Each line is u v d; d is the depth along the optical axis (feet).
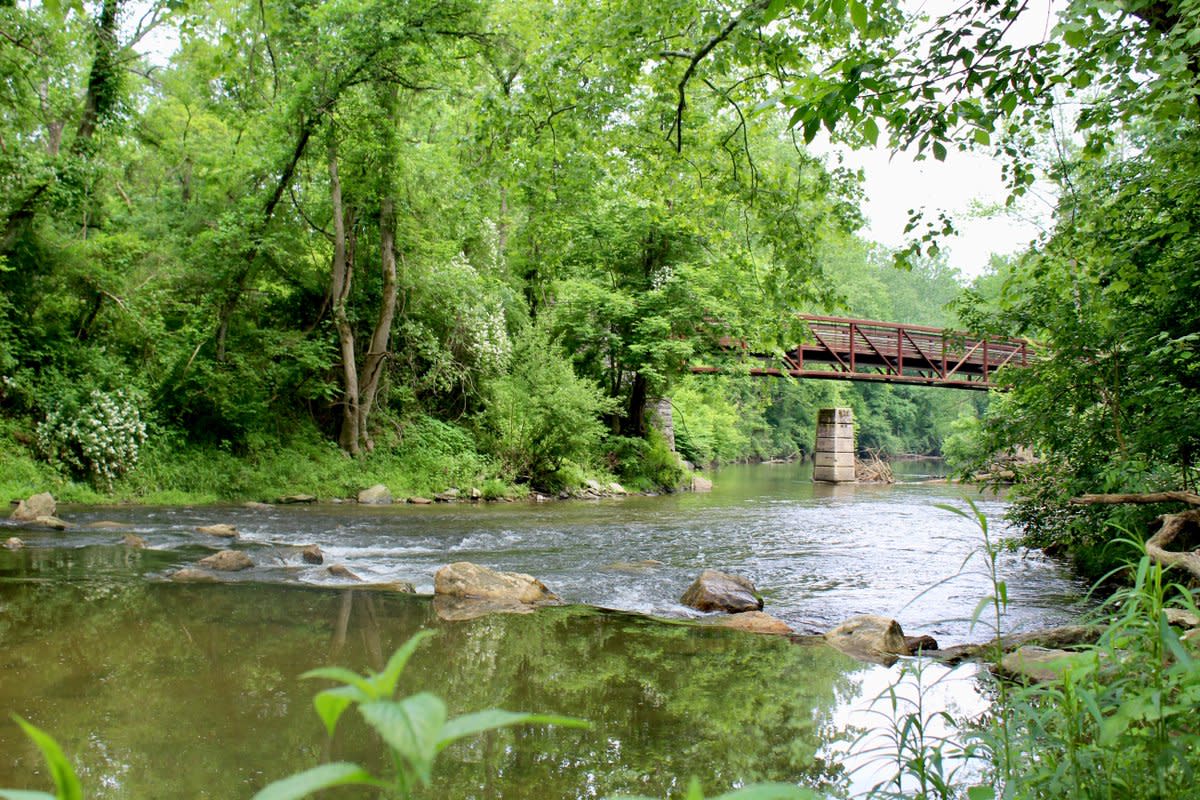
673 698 14.10
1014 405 28.04
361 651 16.47
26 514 34.73
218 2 53.36
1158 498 18.75
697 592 23.27
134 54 53.16
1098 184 23.32
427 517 44.55
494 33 49.60
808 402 201.67
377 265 64.64
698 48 24.84
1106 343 24.25
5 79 48.01
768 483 100.37
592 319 78.79
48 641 16.35
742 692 14.51
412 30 49.01
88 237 57.00
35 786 9.50
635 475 78.84
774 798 2.39
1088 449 25.77
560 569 28.53
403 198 58.44
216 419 53.47
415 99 57.16
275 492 51.62
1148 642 8.20
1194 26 13.69
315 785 2.22
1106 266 22.68
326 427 62.95
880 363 109.40
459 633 18.66
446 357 65.62
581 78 28.84
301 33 50.37
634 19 25.49
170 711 12.41
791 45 21.18
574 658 16.83
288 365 58.90
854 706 13.67
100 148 51.60
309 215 60.64
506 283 79.46
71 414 44.98
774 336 29.68
